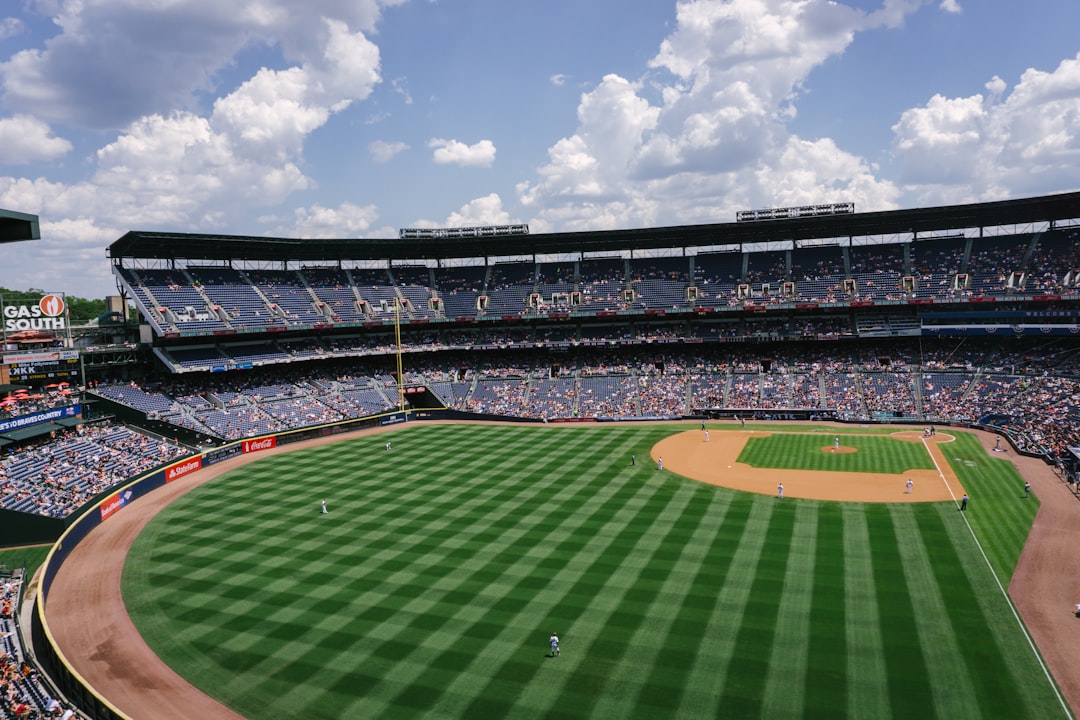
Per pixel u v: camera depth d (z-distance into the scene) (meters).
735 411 98.25
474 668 31.31
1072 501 52.66
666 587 38.88
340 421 94.50
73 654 34.53
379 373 112.38
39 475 59.62
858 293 104.06
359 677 31.00
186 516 56.53
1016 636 32.53
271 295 107.06
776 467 66.50
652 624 34.66
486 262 126.62
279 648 33.94
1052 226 102.62
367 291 116.62
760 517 50.78
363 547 47.09
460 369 116.19
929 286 101.00
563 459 72.44
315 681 30.86
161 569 44.94
